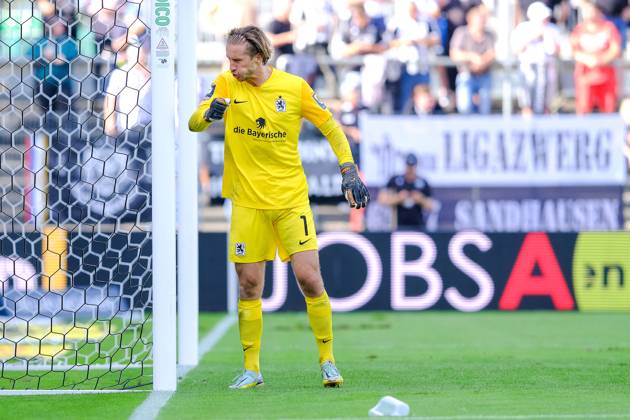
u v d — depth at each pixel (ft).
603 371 82.89
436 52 187.01
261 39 68.08
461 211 176.55
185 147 87.20
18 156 136.36
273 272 164.76
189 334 89.92
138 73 92.58
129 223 114.21
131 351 79.41
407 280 166.81
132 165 129.59
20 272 131.44
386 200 175.11
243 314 72.18
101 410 60.95
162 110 68.33
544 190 176.76
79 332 119.14
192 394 68.18
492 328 136.67
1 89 135.13
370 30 186.80
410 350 106.63
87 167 131.85
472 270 167.73
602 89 183.73
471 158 175.94
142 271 88.58
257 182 70.18
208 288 164.76
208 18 183.62
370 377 78.43
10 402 65.05
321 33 186.19
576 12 190.19
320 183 175.32
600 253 168.76
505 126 176.04
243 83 69.82
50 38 99.14
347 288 165.89
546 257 168.45
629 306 168.14
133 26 95.81
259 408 60.54
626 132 176.65
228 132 70.79
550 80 184.85
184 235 89.15
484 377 78.23
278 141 69.92
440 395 66.08
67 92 134.41
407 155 175.22
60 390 71.15
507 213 176.76
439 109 184.75
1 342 111.24
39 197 131.64
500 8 184.65
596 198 177.17
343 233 165.99
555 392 67.97
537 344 114.32
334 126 71.10
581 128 176.45
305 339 120.47
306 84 70.69
